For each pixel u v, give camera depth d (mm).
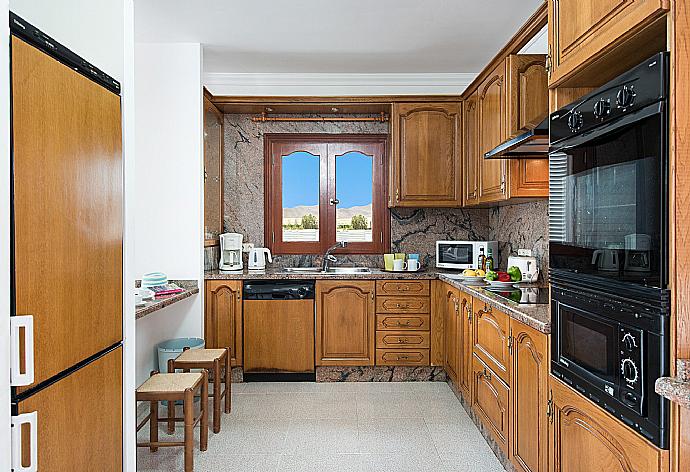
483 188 4660
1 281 1358
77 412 1785
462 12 4051
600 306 1892
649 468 1602
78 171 1780
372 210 5844
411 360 5125
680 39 1513
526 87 3846
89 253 1867
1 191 1349
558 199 2268
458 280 4465
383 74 5609
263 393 4762
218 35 4527
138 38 4590
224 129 5781
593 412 1958
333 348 5129
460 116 5375
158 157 4773
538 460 2537
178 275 4805
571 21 2170
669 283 1537
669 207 1528
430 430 3865
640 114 1619
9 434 1401
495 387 3287
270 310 5098
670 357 1532
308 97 5340
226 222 5801
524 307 2914
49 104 1600
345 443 3631
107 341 2023
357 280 5121
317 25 4305
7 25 1371
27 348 1420
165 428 3898
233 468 3244
